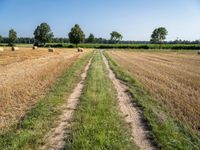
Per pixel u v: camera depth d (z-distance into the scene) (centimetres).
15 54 3994
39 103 988
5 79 1538
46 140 652
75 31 11406
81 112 877
